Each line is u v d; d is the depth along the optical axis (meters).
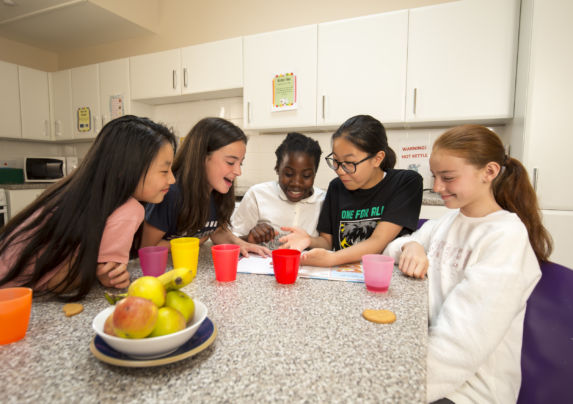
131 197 0.75
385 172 1.31
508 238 0.73
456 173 0.80
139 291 0.44
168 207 1.04
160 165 0.74
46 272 0.64
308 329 0.50
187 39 3.33
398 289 0.69
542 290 0.72
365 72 2.33
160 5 3.41
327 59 2.41
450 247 0.88
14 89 3.36
